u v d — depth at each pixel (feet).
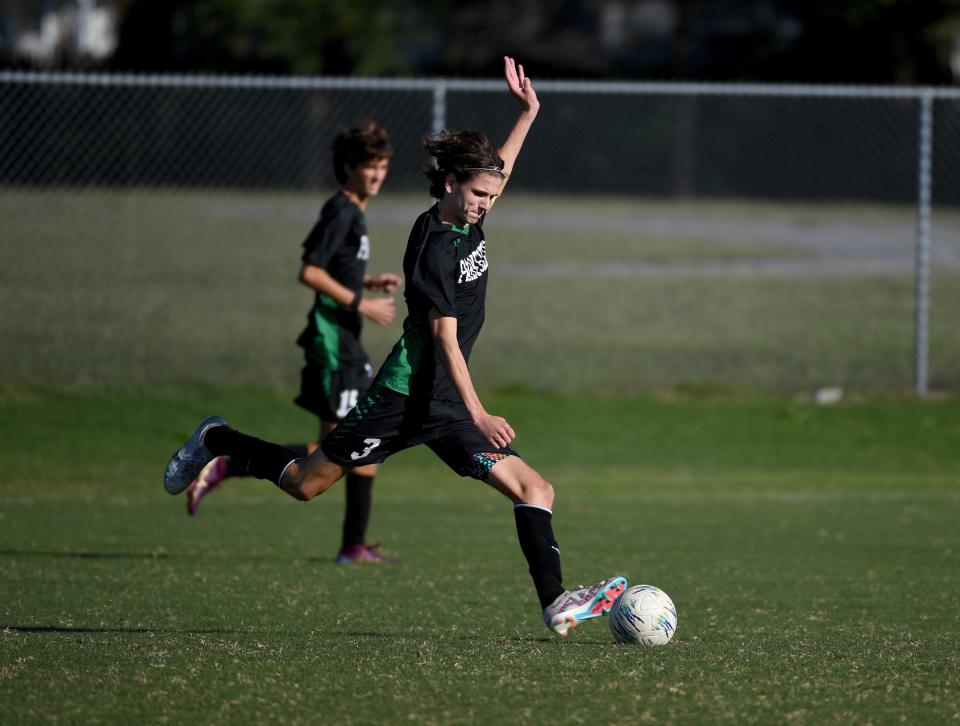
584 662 54.49
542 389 156.76
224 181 372.38
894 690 50.08
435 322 53.31
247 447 60.70
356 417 56.34
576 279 271.49
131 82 148.05
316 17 414.21
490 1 533.55
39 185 308.40
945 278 278.67
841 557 90.94
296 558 88.89
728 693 49.29
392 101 405.80
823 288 259.60
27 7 456.86
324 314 87.66
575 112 499.92
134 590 75.61
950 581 82.38
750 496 117.39
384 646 58.80
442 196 55.31
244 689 49.34
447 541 96.68
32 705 47.11
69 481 119.24
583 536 98.63
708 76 535.19
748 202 486.79
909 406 149.48
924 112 151.94
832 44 484.74
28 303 210.59
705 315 221.87
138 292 229.45
